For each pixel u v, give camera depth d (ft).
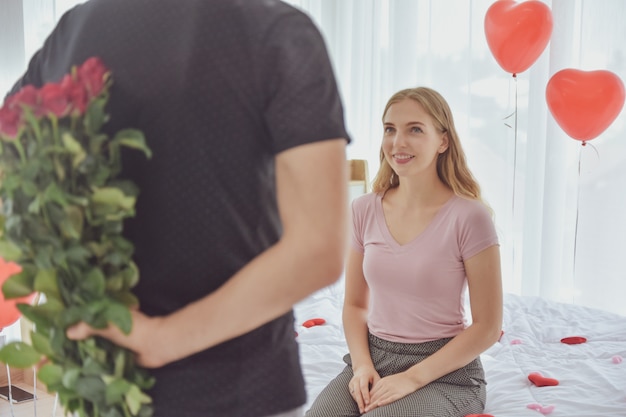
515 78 9.71
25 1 9.95
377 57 11.96
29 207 2.38
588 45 9.89
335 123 2.57
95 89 2.45
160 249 2.66
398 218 5.93
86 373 2.53
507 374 6.32
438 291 5.66
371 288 6.00
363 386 5.48
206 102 2.58
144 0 2.75
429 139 5.74
